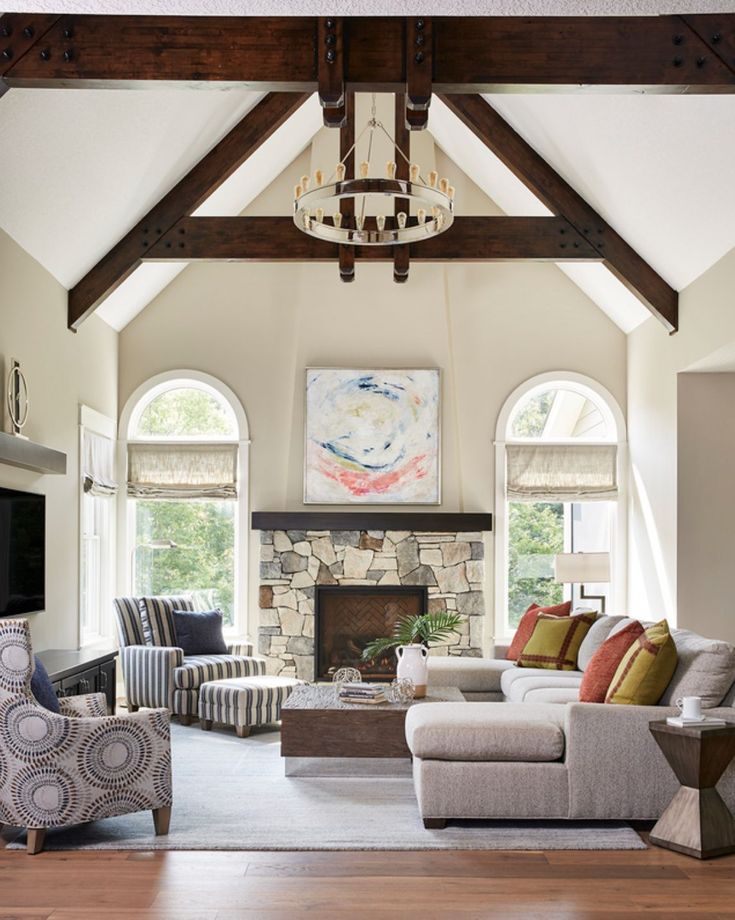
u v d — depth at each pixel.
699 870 4.11
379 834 4.57
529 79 4.66
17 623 4.33
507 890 3.86
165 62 4.61
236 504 9.29
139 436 9.34
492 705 5.12
